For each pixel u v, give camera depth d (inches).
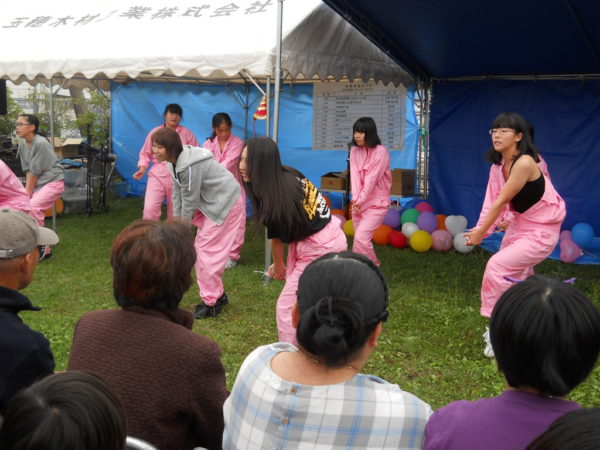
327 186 375.2
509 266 175.3
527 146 172.6
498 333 61.1
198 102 445.7
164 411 75.7
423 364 176.7
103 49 281.3
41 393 43.5
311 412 60.3
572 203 334.3
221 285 214.4
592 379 160.2
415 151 387.9
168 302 82.4
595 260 305.6
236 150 312.2
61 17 325.1
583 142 327.6
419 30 271.1
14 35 321.4
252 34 244.5
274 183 146.0
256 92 424.2
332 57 275.9
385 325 206.7
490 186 200.8
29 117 280.7
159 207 302.7
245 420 63.4
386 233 338.6
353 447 60.1
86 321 81.3
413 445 62.3
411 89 385.1
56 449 41.4
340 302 58.4
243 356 180.2
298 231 149.6
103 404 44.3
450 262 301.4
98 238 339.9
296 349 68.6
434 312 220.8
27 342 79.3
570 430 36.1
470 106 359.6
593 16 227.1
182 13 284.8
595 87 321.4
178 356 76.2
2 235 87.3
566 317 58.1
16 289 90.3
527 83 339.6
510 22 247.8
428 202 379.2
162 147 196.5
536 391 60.4
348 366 63.1
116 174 488.4
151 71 263.9
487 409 60.6
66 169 418.0
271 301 231.8
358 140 257.1
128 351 76.8
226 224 207.9
